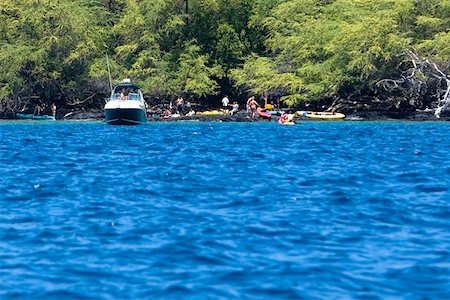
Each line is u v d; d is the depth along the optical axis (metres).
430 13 191.62
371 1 199.25
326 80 190.25
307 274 34.41
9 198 56.59
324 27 197.00
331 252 38.69
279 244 40.34
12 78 197.62
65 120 198.00
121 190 60.41
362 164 81.62
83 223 46.31
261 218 47.62
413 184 64.44
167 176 69.94
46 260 37.28
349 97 196.88
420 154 94.81
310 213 49.53
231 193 58.66
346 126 162.88
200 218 47.66
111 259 37.31
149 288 32.38
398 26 188.12
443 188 61.75
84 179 67.94
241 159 87.31
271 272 34.72
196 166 79.25
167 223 46.03
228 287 32.44
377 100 194.88
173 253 38.34
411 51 183.50
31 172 74.31
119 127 162.62
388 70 188.12
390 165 80.56
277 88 197.62
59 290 32.31
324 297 31.12
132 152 97.69
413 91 185.75
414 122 177.12
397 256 37.91
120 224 45.84
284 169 76.12
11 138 127.19
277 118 188.50
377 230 44.28
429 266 35.91
